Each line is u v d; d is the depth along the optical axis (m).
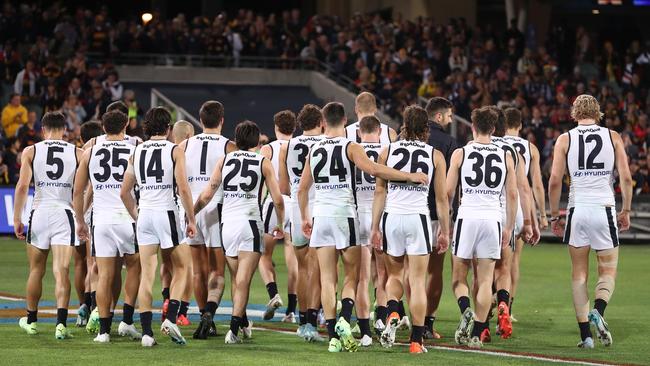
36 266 28.08
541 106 71.00
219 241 28.25
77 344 26.55
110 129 27.09
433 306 28.20
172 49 80.88
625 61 83.56
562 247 58.72
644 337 29.09
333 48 80.12
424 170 25.33
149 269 26.31
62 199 27.88
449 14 89.81
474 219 26.25
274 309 31.28
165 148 26.25
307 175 25.94
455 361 24.39
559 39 83.38
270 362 24.05
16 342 26.84
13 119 64.62
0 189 58.81
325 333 28.92
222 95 79.75
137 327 30.08
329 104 26.02
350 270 25.84
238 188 26.66
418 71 76.88
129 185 26.36
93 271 29.75
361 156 25.39
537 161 30.86
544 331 30.12
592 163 26.92
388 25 81.31
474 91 73.56
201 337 27.59
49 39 76.00
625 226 27.56
